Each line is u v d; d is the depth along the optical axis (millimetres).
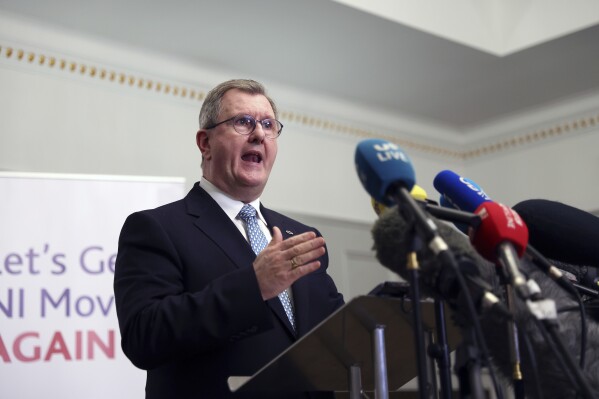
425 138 6129
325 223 5406
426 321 1624
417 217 1275
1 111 4148
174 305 1777
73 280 3396
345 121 5688
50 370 3279
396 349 1733
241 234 2104
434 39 4910
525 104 5961
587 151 5785
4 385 3225
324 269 2211
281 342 1940
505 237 1295
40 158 4215
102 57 4539
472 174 6289
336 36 4770
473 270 1282
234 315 1730
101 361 3336
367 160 1342
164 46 4742
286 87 5379
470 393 1258
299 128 5434
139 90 4672
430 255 1299
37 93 4281
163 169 4668
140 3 4258
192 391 1866
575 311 1439
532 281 1239
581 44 5090
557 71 5457
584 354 1319
